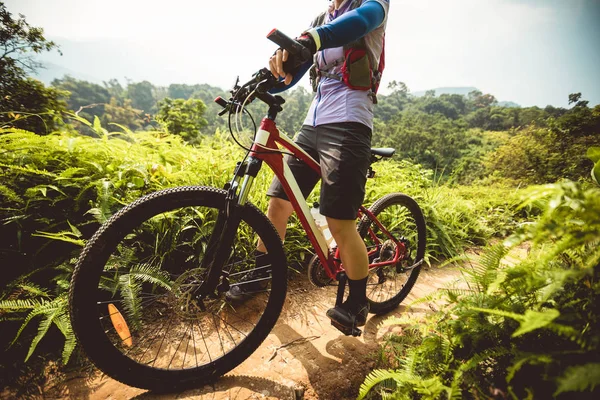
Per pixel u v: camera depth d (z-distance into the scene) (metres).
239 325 1.86
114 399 1.32
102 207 1.94
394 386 1.35
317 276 1.92
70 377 1.39
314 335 1.86
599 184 1.19
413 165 4.53
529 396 0.87
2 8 15.67
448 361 1.16
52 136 2.50
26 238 1.90
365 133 1.61
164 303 1.91
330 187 1.56
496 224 4.01
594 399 0.82
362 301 1.74
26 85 15.49
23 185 2.05
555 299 1.08
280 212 1.87
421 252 2.38
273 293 1.61
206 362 1.56
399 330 1.95
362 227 2.06
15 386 1.32
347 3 1.65
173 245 2.11
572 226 0.95
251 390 1.44
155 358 1.54
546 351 0.91
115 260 1.76
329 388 1.50
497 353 1.03
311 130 1.75
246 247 2.32
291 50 1.20
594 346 0.80
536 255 1.29
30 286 1.65
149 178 2.36
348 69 1.56
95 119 2.78
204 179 2.61
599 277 0.99
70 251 1.97
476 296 1.25
